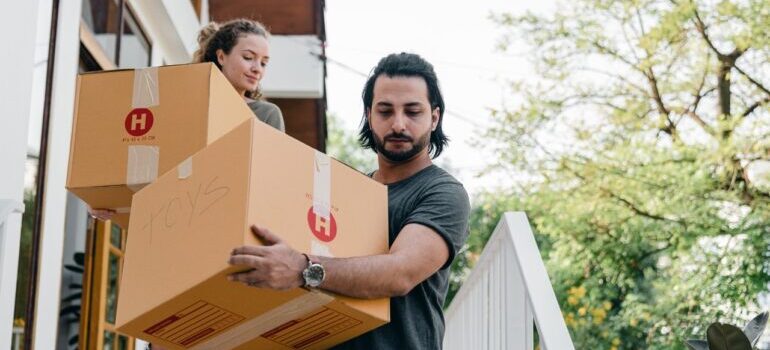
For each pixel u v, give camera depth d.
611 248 9.16
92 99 2.12
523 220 2.61
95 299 4.50
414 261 1.86
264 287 1.61
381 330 1.94
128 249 1.79
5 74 3.06
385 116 2.10
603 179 9.15
